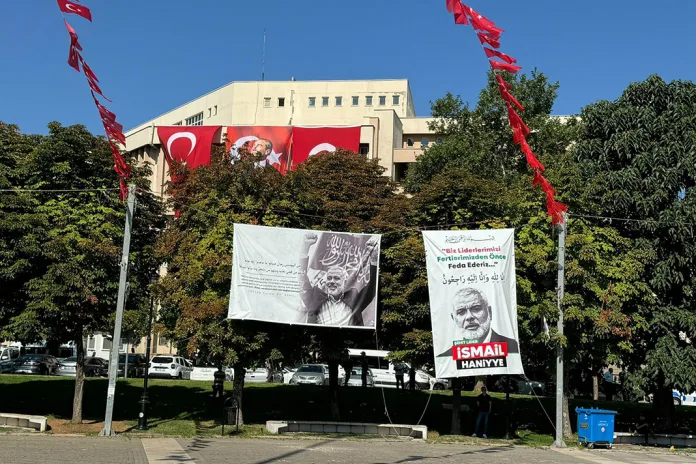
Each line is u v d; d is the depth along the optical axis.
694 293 24.73
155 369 42.94
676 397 48.28
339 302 21.19
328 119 84.38
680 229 23.78
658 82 26.39
